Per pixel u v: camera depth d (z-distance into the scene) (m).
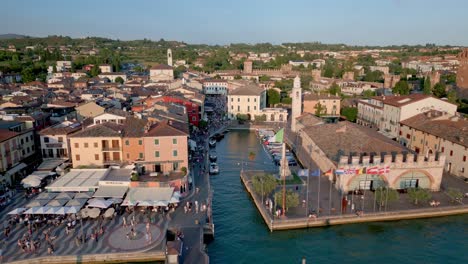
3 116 101.44
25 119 100.62
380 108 142.25
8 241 61.53
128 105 156.75
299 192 83.50
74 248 59.41
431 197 79.88
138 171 83.00
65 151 95.69
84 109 123.12
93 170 84.06
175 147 86.19
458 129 99.56
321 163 99.62
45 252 58.31
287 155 115.25
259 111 178.50
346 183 81.81
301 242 66.25
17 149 90.25
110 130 88.38
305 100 186.00
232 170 105.38
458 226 71.31
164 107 120.88
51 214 71.19
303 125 137.62
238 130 162.88
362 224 71.56
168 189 75.19
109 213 66.75
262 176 90.31
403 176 82.62
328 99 186.75
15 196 79.75
